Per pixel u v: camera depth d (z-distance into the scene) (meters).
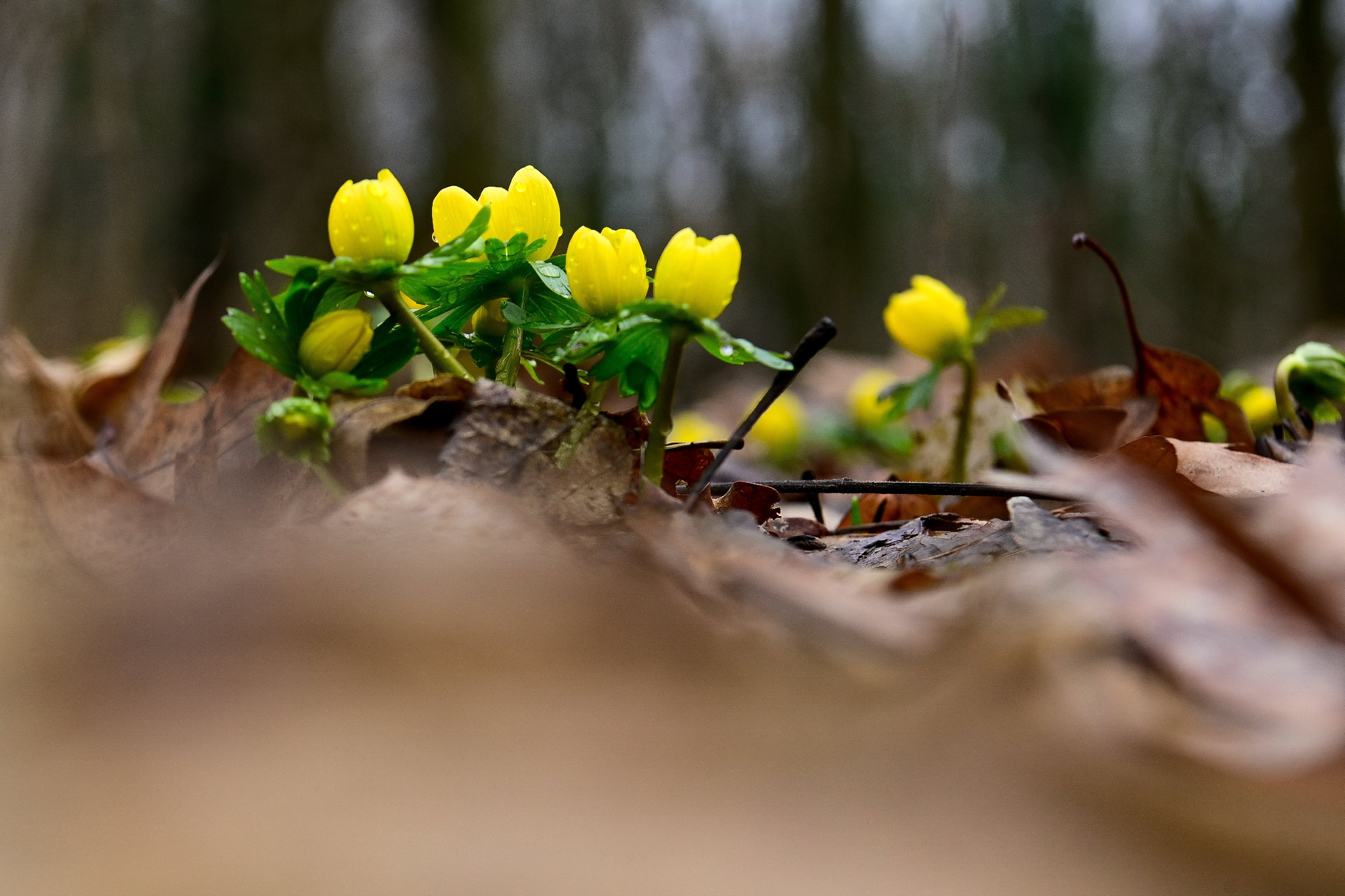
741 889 0.17
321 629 0.26
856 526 0.48
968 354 0.57
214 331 2.35
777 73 3.44
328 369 0.39
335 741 0.21
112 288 2.11
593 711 0.23
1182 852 0.20
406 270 0.39
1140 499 0.31
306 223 2.51
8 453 0.55
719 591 0.31
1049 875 0.18
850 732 0.23
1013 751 0.23
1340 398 0.50
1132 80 3.78
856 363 1.81
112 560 0.33
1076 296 3.46
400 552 0.30
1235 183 3.92
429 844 0.18
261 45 2.50
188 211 2.44
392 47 2.91
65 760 0.20
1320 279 3.11
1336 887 0.20
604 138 3.66
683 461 0.47
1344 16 3.17
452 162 2.68
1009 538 0.40
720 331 0.39
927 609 0.30
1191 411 0.54
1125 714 0.25
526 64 3.50
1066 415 0.53
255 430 0.40
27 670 0.25
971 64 3.03
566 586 0.28
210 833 0.18
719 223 3.67
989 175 3.48
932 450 0.62
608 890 0.17
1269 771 0.22
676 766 0.21
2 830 0.18
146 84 2.38
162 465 0.43
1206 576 0.30
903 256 3.39
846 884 0.17
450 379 0.38
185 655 0.25
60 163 1.96
